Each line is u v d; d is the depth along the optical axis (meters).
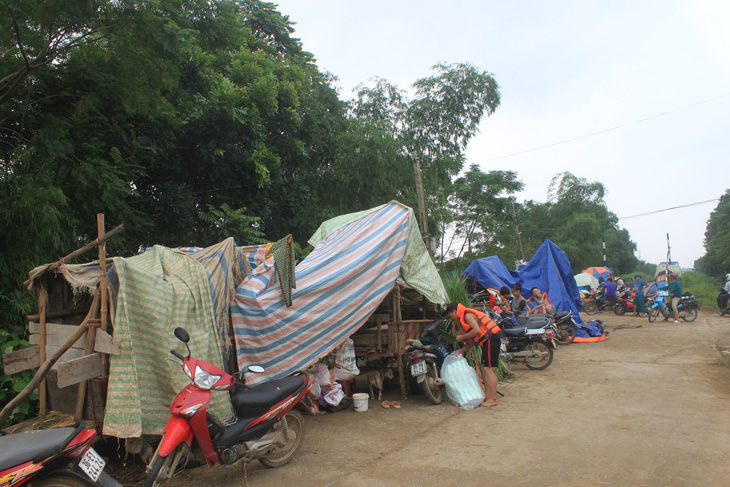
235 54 14.33
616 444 4.81
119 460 4.76
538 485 3.95
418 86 20.88
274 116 14.62
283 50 18.97
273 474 4.42
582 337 12.09
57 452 3.17
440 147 21.08
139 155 11.08
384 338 7.12
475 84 20.30
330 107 18.48
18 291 6.12
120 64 8.69
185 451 3.90
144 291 4.44
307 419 6.20
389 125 20.44
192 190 13.77
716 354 9.41
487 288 13.09
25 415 5.01
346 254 6.37
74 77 8.91
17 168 7.75
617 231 68.31
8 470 3.00
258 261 6.78
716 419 5.48
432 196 23.47
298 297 5.80
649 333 13.02
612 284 19.03
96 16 7.76
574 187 53.09
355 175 18.67
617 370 8.40
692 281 29.09
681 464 4.25
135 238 12.00
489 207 32.41
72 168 8.84
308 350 5.85
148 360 4.39
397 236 6.94
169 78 8.80
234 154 13.30
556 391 7.16
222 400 4.44
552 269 13.34
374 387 7.55
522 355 8.84
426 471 4.34
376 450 4.95
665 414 5.75
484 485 4.00
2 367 5.29
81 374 4.17
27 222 6.46
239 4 18.05
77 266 4.68
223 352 5.31
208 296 4.88
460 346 7.41
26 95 8.48
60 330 4.80
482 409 6.39
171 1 8.85
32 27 7.75
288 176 16.20
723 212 46.38
